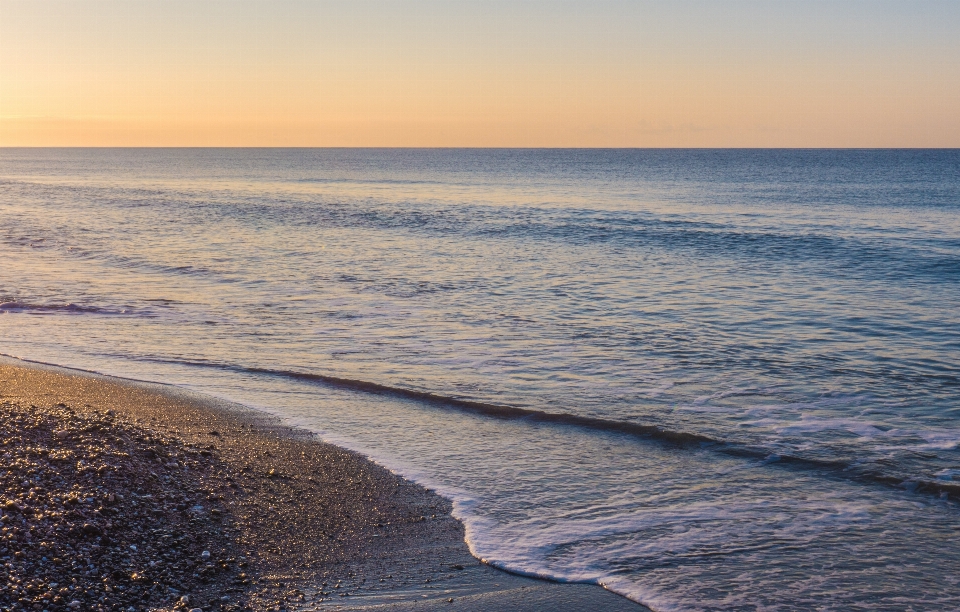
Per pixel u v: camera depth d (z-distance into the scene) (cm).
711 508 862
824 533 798
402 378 1392
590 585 701
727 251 3062
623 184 8906
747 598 675
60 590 614
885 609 658
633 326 1789
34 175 12731
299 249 3166
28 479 779
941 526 813
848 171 12200
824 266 2669
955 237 3341
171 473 884
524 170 14338
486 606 664
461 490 915
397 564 741
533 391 1312
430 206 5538
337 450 1040
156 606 623
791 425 1134
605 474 962
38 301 2098
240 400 1254
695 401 1252
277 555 746
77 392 1252
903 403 1232
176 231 3869
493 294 2191
